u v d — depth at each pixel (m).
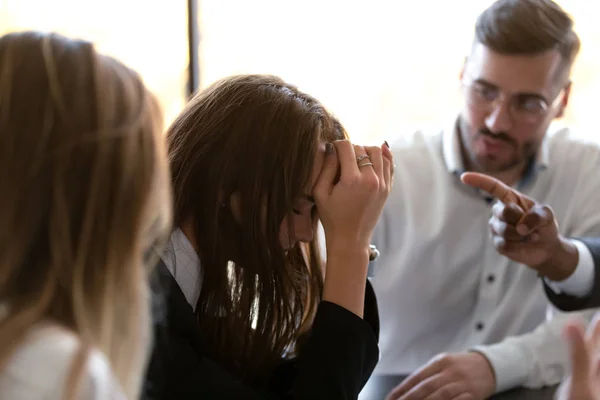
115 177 0.49
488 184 1.13
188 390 0.73
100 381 0.46
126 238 0.50
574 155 1.38
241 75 0.84
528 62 1.17
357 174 0.79
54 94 0.47
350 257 0.80
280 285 0.79
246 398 0.74
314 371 0.75
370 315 0.92
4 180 0.47
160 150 0.53
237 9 1.60
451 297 1.36
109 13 1.61
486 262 1.33
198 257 0.81
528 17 1.17
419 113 1.59
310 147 0.77
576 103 1.49
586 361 0.62
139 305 0.53
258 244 0.77
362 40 1.57
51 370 0.45
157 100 0.54
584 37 1.49
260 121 0.77
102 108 0.48
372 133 1.60
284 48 1.61
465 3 1.51
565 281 1.18
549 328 1.17
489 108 1.24
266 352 0.81
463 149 1.35
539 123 1.23
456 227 1.34
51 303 0.49
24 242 0.48
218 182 0.77
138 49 1.62
